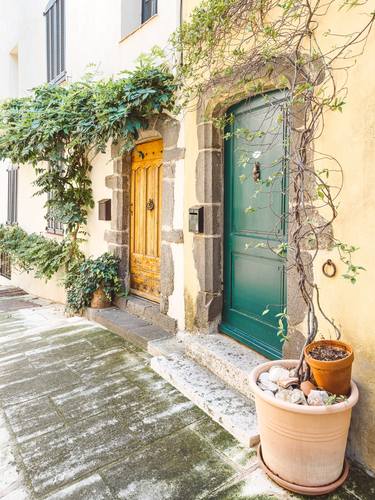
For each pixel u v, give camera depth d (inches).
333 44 81.4
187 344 124.6
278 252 79.1
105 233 193.8
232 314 127.0
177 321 143.5
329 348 76.0
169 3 140.6
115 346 143.6
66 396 106.3
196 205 130.5
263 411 71.9
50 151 192.7
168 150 144.4
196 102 129.2
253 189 114.9
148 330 148.4
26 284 321.1
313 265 86.7
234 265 125.3
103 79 176.4
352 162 77.9
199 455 80.0
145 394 106.0
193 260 133.6
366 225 75.3
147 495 69.2
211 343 119.8
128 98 136.5
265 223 110.9
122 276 183.8
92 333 159.2
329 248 82.5
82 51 210.7
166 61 139.4
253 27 102.4
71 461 78.8
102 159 194.9
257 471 75.0
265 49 95.8
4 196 373.7
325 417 65.6
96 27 195.2
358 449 77.7
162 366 117.0
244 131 93.6
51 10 254.8
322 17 83.6
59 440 86.1
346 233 79.2
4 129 208.2
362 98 75.7
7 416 96.8
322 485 68.9
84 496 69.2
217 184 126.3
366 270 75.3
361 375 76.7
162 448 82.5
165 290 149.3
